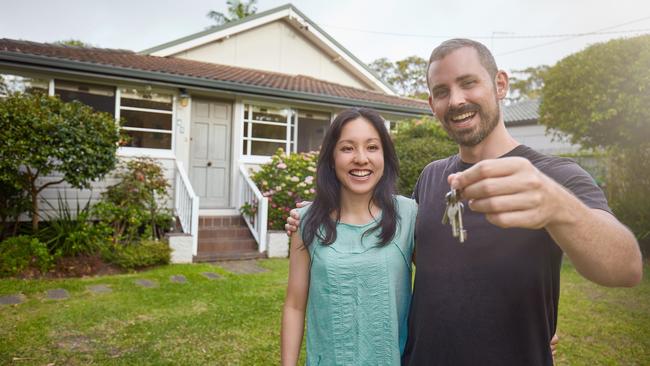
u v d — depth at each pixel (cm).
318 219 146
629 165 745
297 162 795
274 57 1112
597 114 689
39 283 488
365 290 138
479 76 117
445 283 117
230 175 873
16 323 372
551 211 65
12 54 636
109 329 368
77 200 664
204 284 518
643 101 645
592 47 723
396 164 154
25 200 618
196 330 371
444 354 116
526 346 108
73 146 571
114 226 643
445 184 130
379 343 136
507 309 109
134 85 767
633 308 441
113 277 536
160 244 617
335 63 1208
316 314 142
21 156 544
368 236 142
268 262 669
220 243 711
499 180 61
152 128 791
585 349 341
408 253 145
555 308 116
